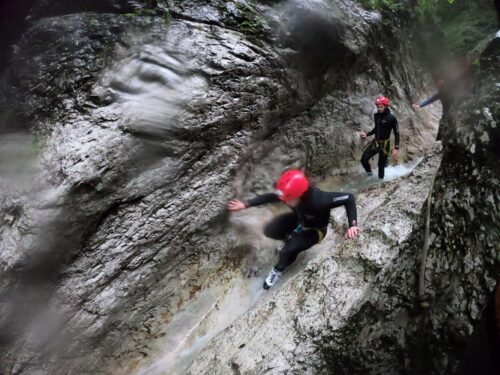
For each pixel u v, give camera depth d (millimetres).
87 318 3268
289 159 4891
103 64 3658
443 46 8781
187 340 3707
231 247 4164
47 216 2994
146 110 3445
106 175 3229
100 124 3346
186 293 3879
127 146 3340
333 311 2795
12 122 3609
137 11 3951
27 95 3674
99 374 3443
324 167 5441
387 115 5219
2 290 2896
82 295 3227
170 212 3613
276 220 3988
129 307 3492
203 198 3818
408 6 7500
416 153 6727
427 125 7461
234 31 4105
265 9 4504
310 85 5031
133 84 3529
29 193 3074
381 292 2584
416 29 7965
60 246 3072
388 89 6719
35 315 3076
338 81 5621
